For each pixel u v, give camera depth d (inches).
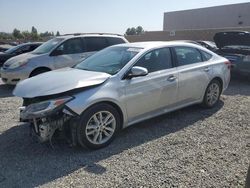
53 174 155.2
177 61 231.3
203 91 252.5
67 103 170.9
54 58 381.4
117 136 203.8
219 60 271.1
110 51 232.2
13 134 209.6
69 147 186.4
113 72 199.2
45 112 168.4
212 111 258.1
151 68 213.2
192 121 233.0
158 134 207.0
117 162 166.9
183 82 230.7
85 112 175.8
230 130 213.8
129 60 205.2
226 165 161.6
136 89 199.9
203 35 1289.4
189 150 180.7
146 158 171.2
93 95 178.7
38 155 176.7
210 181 146.1
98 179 149.7
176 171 155.8
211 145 187.9
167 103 223.5
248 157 171.0
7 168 161.6
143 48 217.3
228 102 287.9
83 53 396.8
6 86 408.5
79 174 154.8
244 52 380.8
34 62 371.9
